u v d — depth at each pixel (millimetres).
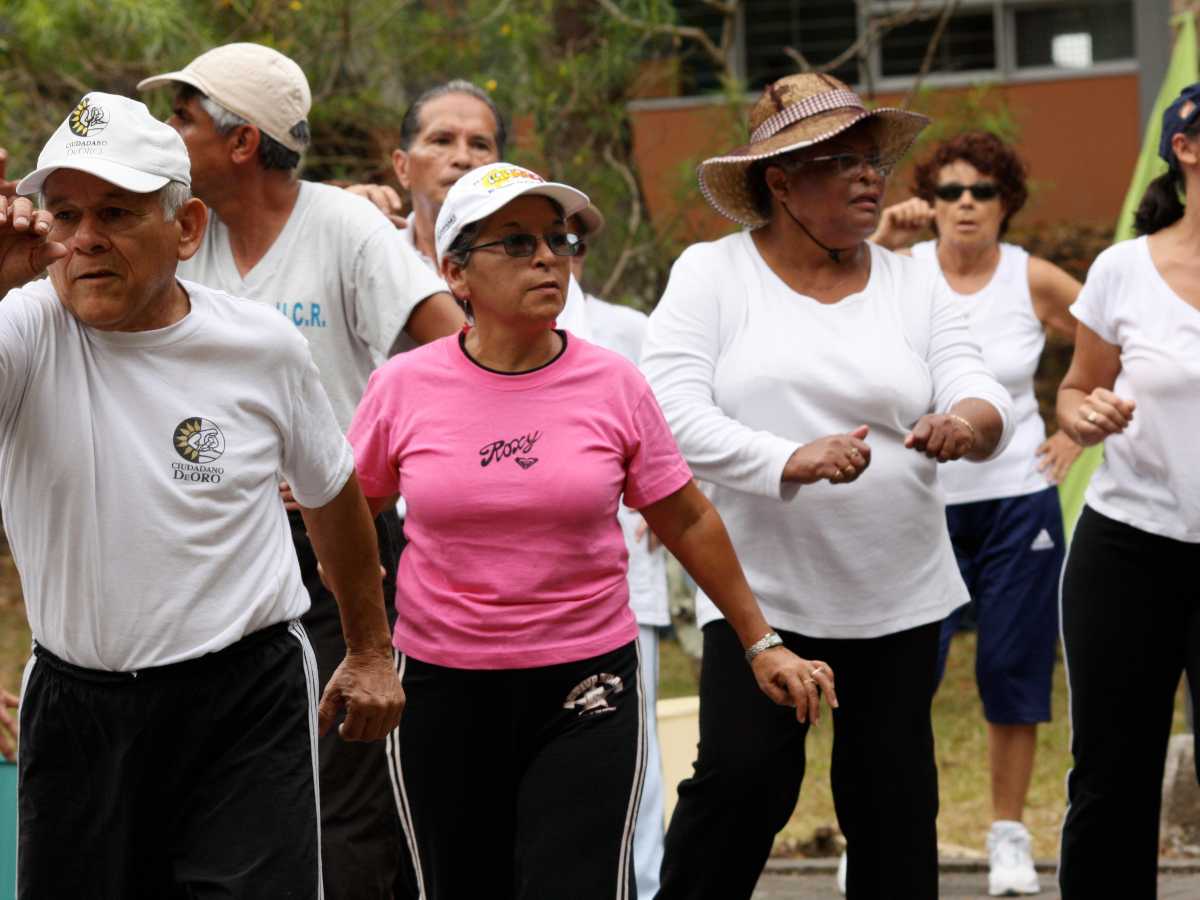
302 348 6715
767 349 8383
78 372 6328
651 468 7492
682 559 7703
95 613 6395
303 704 6766
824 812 14336
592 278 19594
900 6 30516
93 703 6488
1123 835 8930
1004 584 12328
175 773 6602
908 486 8305
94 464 6328
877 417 8289
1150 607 8797
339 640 8945
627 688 7367
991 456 8398
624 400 7406
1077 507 14312
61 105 18641
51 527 6379
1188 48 14438
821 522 8242
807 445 7902
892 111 8383
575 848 7156
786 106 8469
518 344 7414
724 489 8406
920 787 8281
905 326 8516
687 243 20141
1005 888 11859
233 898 6457
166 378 6438
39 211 5969
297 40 18562
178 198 6387
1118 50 30922
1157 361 8703
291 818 6617
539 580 7273
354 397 9172
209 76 8875
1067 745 15891
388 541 9375
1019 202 13070
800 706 7621
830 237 8430
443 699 7395
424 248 10898
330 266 9055
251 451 6555
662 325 8516
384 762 9055
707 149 19781
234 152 8898
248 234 9094
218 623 6500
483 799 7500
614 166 19281
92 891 6633
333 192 9219
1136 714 8844
